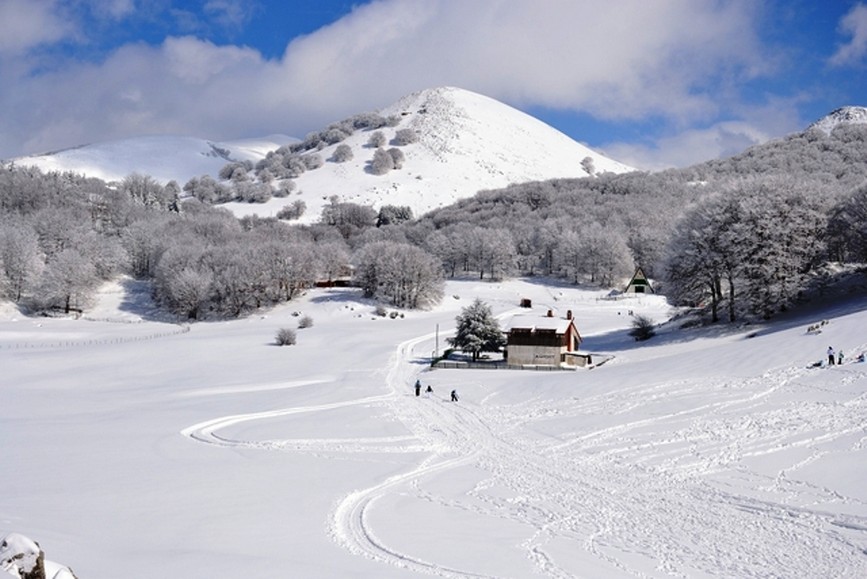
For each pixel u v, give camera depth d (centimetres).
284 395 5919
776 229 6906
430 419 4800
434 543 2323
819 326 5788
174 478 3212
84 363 8069
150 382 6938
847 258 8219
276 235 17462
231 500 2827
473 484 3188
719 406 4234
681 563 2195
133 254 15400
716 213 7425
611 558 2236
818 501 2700
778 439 3488
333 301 12400
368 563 2080
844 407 3862
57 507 2653
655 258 15088
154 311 12950
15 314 12419
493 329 7619
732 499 2827
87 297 13125
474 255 16000
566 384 5500
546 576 2034
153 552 2086
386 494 3002
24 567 1165
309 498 2884
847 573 2103
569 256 15338
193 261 13138
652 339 7650
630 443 3750
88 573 1817
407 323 10738
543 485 3159
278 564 1997
